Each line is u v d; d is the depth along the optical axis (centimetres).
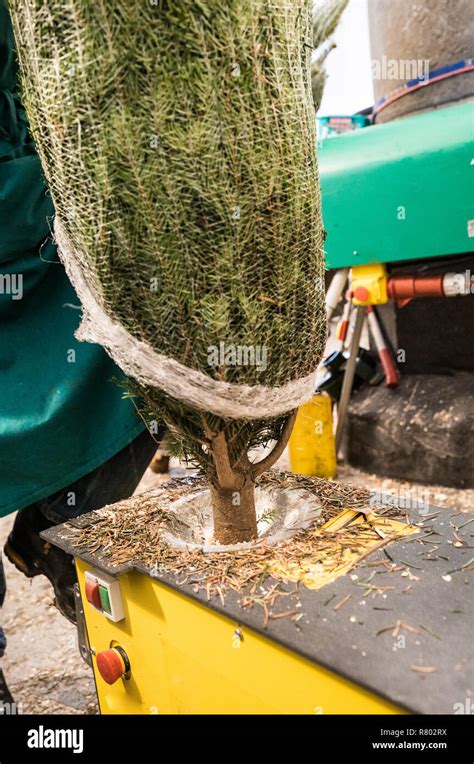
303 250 69
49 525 127
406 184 167
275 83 61
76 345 115
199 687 74
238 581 71
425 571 70
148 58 56
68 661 148
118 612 83
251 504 85
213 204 61
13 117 110
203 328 66
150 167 59
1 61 104
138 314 68
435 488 208
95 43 56
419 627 60
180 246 62
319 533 81
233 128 59
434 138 162
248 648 65
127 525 91
